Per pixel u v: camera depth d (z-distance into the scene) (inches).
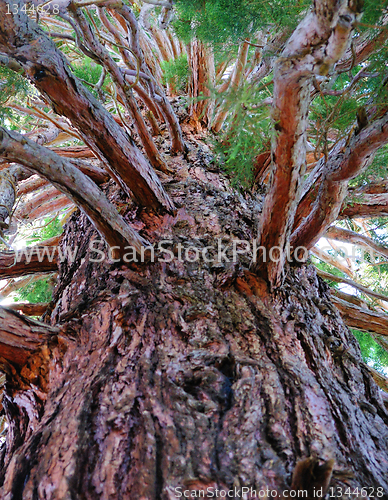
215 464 45.9
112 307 69.4
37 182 160.9
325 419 53.8
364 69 62.8
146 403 52.9
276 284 78.5
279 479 44.3
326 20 38.2
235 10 75.8
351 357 70.9
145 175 88.7
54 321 77.6
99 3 62.4
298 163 57.1
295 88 45.5
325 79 61.7
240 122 51.6
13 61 70.4
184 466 45.4
